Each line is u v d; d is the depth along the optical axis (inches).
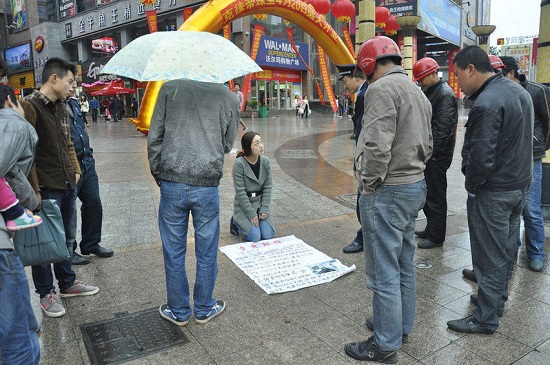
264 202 185.5
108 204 240.1
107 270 153.4
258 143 178.4
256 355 104.2
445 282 143.2
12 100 87.0
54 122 123.4
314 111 1302.9
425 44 1347.2
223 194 260.8
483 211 108.0
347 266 156.2
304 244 176.6
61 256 109.6
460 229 197.9
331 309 126.0
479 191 108.3
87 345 108.5
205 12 297.4
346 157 408.5
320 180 304.5
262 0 320.2
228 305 128.9
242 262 158.2
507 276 117.8
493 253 108.6
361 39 442.3
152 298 133.5
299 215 221.3
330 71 1318.9
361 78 156.7
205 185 112.2
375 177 91.1
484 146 102.2
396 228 95.8
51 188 122.3
